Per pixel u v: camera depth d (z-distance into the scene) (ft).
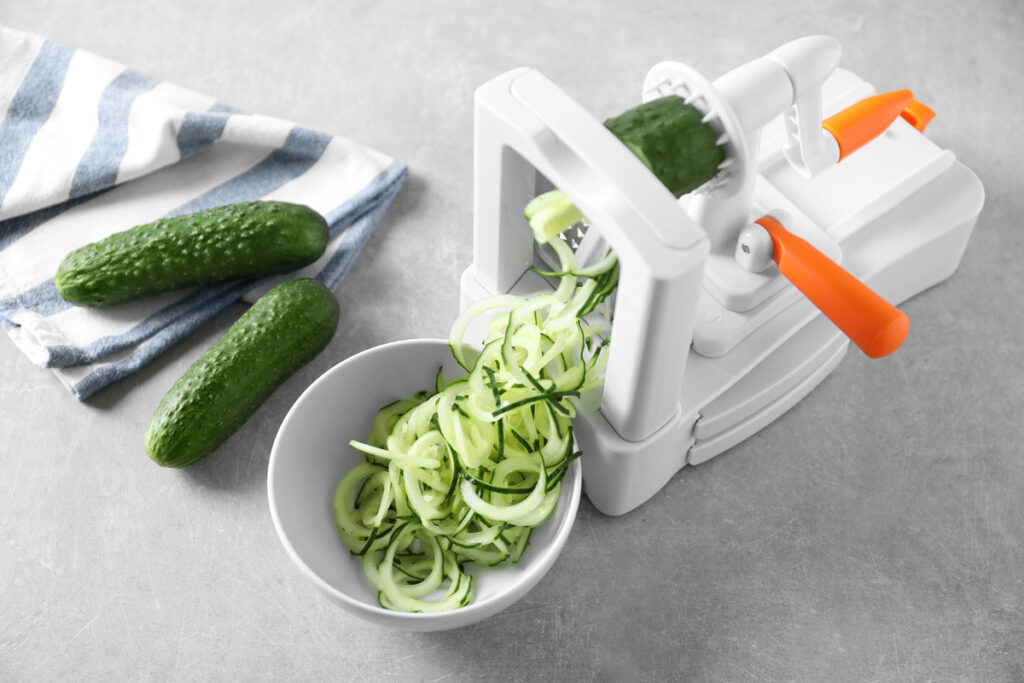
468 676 2.39
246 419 2.69
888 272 2.72
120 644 2.43
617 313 2.02
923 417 2.80
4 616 2.47
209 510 2.64
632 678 2.38
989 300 3.03
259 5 3.84
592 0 3.85
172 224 2.90
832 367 2.81
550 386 2.21
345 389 2.38
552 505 2.20
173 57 3.68
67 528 2.61
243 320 2.71
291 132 3.29
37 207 3.15
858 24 3.74
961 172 2.83
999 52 3.64
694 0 3.84
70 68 3.46
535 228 2.04
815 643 2.43
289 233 2.90
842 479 2.69
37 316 2.89
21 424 2.79
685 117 1.96
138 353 2.87
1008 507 2.65
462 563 2.35
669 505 2.64
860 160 2.76
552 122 1.94
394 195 3.29
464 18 3.79
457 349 2.32
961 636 2.45
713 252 2.46
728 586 2.52
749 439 2.76
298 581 2.53
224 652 2.42
